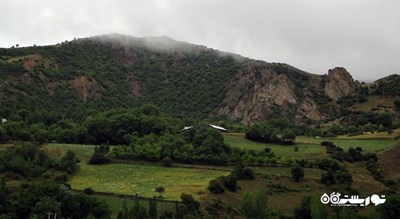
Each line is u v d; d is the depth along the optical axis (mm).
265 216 125000
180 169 159375
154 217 112688
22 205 113375
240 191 142750
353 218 121688
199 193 135250
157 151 166250
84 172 152375
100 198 127062
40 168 144125
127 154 166500
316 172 165250
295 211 128875
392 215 123062
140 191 135250
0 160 145625
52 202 112812
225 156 166500
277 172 162250
